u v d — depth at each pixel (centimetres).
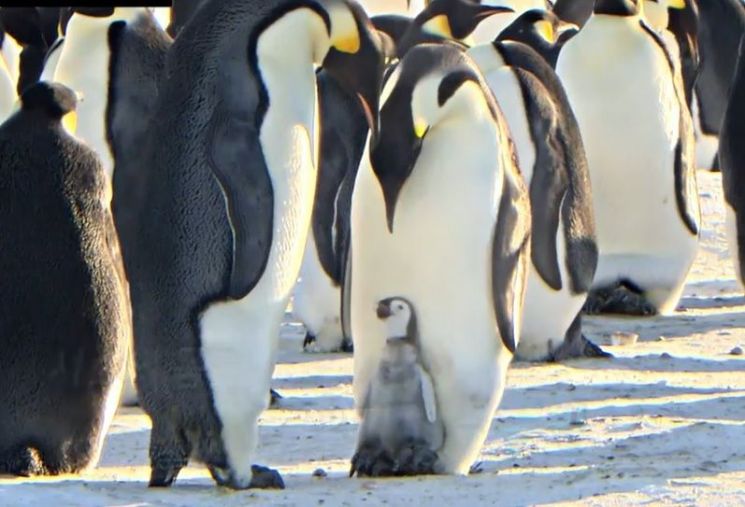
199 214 1591
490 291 1678
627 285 2759
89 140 2088
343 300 1766
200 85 1606
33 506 1516
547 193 2314
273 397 2077
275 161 1605
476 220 1664
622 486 1580
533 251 2325
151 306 1606
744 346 2500
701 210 3516
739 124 2625
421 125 1653
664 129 2702
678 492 1551
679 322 2714
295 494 1592
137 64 2116
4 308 1694
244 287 1591
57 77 2111
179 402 1605
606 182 2717
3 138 1708
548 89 2348
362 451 1697
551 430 1880
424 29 2756
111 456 1827
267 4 1623
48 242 1697
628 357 2395
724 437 1811
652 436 1825
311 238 2466
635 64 2684
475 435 1703
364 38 1655
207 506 1536
